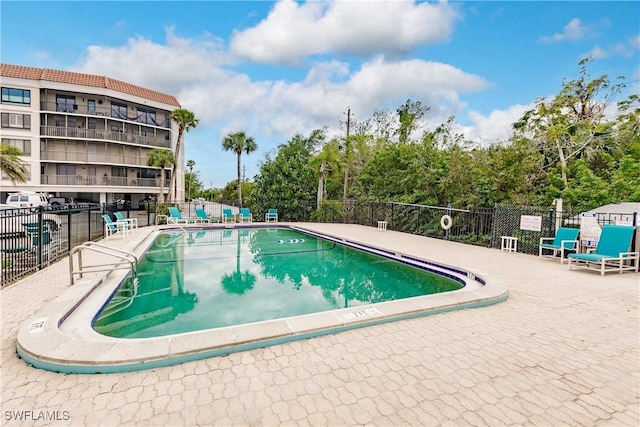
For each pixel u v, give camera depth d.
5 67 25.27
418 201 13.58
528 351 3.18
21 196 18.47
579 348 3.25
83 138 26.95
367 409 2.26
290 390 2.49
